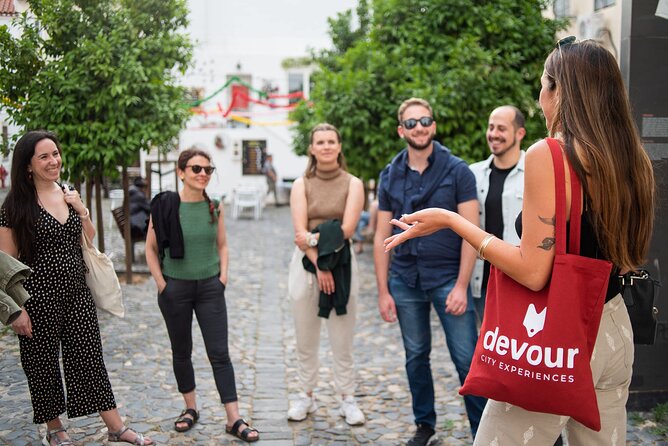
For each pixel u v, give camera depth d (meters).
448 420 4.51
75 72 7.26
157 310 7.44
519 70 9.43
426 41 9.62
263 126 25.27
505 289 2.18
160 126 8.16
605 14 8.82
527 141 9.06
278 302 8.54
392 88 9.45
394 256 4.13
